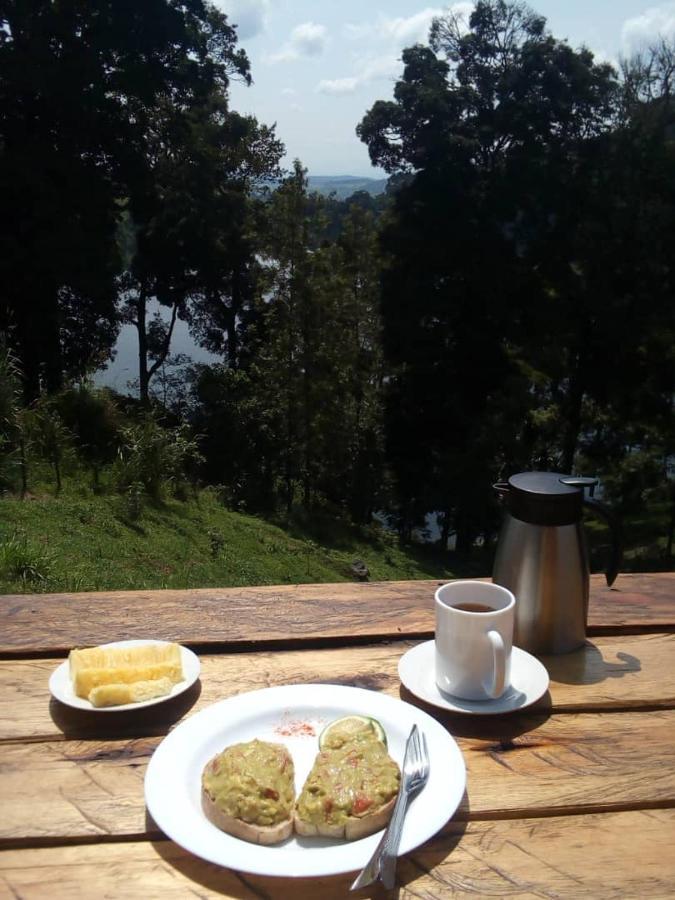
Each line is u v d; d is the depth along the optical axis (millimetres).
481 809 1035
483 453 19703
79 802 1041
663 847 970
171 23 17156
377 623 1637
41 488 9703
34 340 17172
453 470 20094
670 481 19688
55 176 16844
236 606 1722
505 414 19750
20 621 1622
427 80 21188
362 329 23781
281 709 1228
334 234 24016
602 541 13570
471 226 20391
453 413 21375
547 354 19844
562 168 20594
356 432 22156
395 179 22297
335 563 11891
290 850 925
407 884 899
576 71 20656
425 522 23688
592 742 1203
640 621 1656
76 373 17047
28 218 16484
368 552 16344
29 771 1107
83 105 16391
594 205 20328
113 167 18234
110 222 17656
